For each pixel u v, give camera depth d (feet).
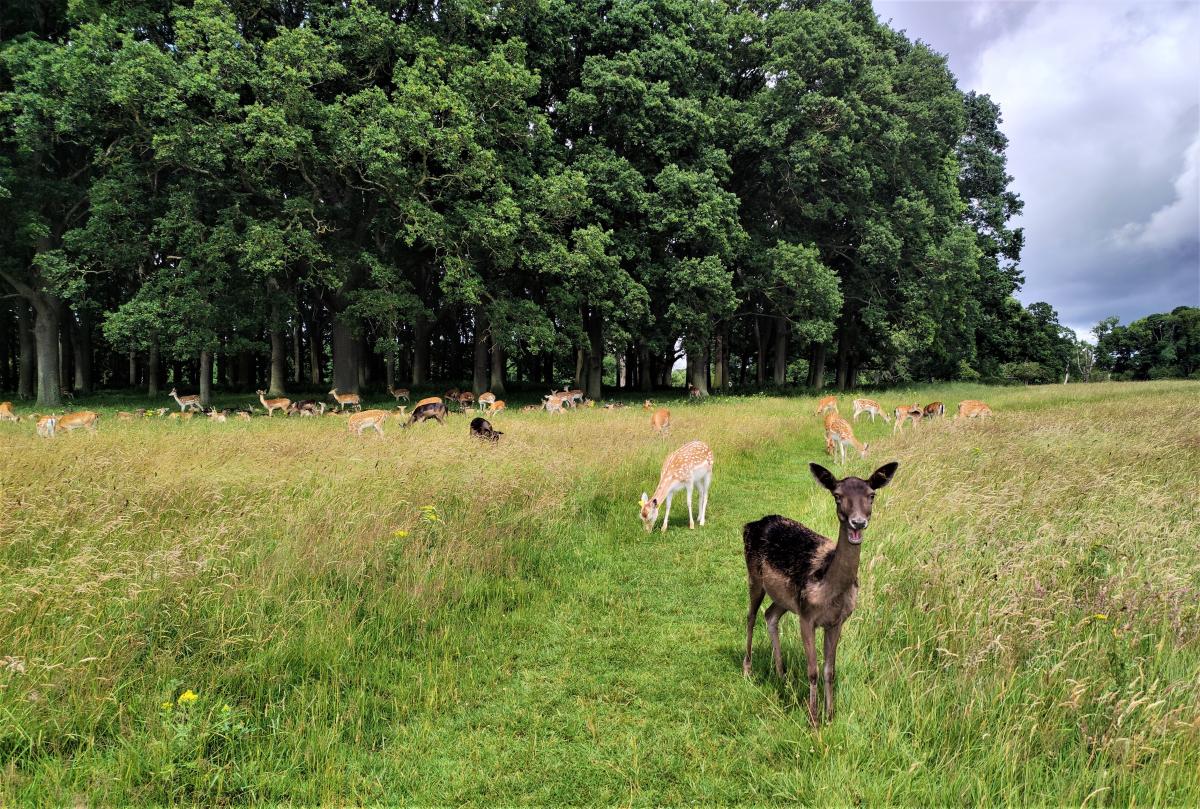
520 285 90.53
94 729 11.71
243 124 57.06
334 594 17.19
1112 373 249.14
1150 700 11.45
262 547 19.07
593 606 19.19
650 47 81.10
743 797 10.86
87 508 20.88
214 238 60.85
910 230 102.22
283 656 14.28
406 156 64.13
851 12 100.53
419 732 12.71
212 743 11.82
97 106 58.44
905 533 20.72
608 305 75.97
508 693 14.32
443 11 71.20
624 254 80.84
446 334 136.56
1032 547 17.78
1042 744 11.16
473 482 26.99
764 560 13.97
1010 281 149.07
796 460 43.24
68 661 12.62
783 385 115.55
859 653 14.30
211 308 62.90
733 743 12.35
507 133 72.08
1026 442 34.65
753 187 98.99
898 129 93.09
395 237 72.38
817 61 85.76
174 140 56.34
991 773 10.68
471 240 71.36
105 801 10.17
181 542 18.26
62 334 100.22
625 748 12.31
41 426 49.39
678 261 81.66
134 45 56.90
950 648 13.76
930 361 145.38
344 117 60.29
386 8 69.05
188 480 24.77
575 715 13.46
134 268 70.28
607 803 10.87
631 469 34.32
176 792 10.64
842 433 41.52
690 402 85.20
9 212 66.28
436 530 22.30
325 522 20.98
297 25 70.13
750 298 107.04
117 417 62.80
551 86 85.61
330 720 12.76
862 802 10.37
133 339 64.18
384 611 16.83
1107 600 14.79
